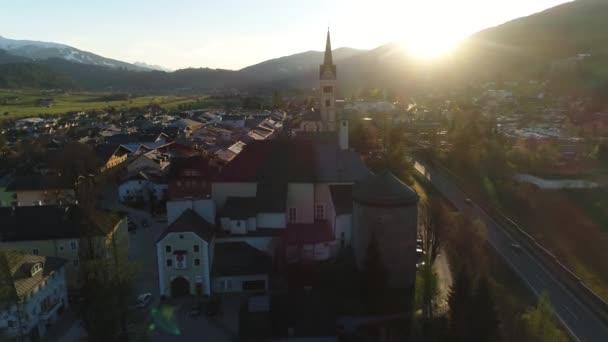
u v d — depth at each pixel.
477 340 40.75
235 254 60.69
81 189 69.62
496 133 144.25
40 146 145.00
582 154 129.50
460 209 91.25
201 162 66.25
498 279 61.22
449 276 61.19
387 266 58.50
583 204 93.88
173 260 56.56
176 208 61.91
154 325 51.31
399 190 58.44
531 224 84.81
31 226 59.09
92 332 43.66
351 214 64.88
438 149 149.12
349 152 72.44
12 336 44.97
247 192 67.62
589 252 72.88
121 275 48.03
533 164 121.62
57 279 53.47
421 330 48.75
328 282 59.19
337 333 49.78
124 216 65.81
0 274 44.12
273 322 51.47
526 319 42.69
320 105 137.62
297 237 63.72
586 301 55.25
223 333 50.06
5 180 105.69
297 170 69.31
